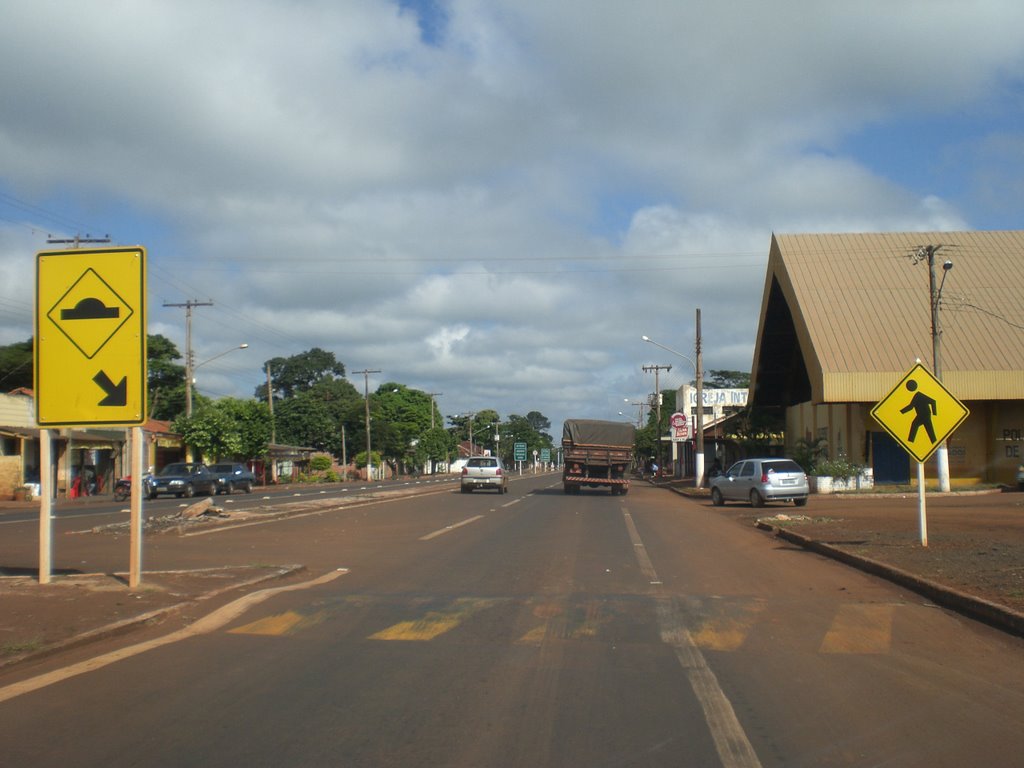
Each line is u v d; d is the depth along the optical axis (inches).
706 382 3986.2
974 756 223.1
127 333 450.0
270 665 310.0
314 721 248.1
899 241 1755.7
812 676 297.3
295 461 3137.3
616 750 226.2
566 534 806.5
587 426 1697.8
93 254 451.2
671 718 252.2
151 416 2947.8
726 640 351.3
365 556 632.4
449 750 225.9
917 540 649.0
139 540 452.8
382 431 3789.4
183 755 220.8
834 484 1481.3
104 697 269.3
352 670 303.9
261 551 665.0
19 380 2496.3
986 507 1103.6
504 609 417.1
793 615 401.4
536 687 283.7
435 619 392.5
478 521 968.9
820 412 1798.7
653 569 560.1
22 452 1756.9
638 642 347.9
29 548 694.5
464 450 5935.0
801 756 222.7
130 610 391.2
